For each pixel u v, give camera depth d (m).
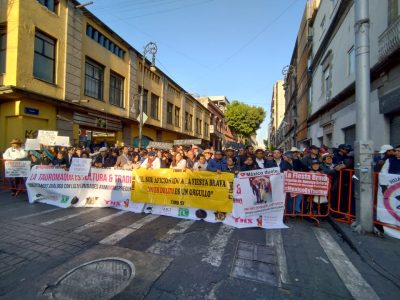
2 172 9.24
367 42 4.39
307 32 18.78
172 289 2.65
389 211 4.19
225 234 4.41
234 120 45.16
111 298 2.48
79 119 11.99
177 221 5.13
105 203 6.20
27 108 9.48
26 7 9.19
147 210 5.78
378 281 2.88
